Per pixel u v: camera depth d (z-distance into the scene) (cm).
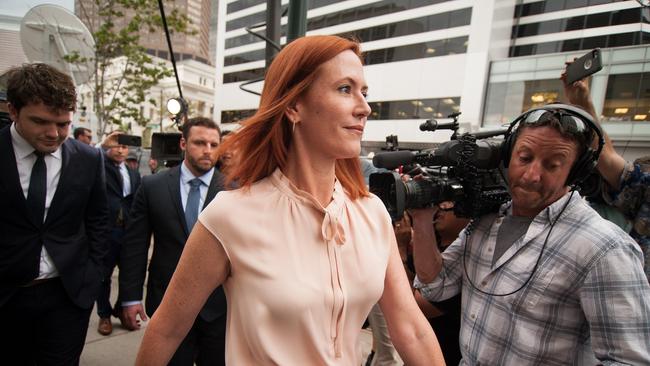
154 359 79
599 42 1997
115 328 322
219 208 74
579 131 99
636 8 1861
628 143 1450
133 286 202
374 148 2242
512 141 118
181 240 193
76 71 402
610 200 175
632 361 89
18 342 175
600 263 96
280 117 76
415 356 85
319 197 79
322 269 73
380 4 2238
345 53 73
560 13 2127
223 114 3102
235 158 82
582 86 162
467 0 1922
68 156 177
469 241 133
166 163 395
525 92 1750
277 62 77
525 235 112
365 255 79
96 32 906
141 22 946
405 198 119
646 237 163
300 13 246
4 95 241
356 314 78
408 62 2136
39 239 166
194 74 4675
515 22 2280
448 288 140
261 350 69
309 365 70
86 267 186
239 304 72
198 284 76
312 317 69
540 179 104
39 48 389
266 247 71
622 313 92
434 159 132
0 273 158
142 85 1073
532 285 106
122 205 348
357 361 81
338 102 71
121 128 1088
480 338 117
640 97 1419
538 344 105
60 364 177
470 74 1889
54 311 174
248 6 2847
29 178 166
